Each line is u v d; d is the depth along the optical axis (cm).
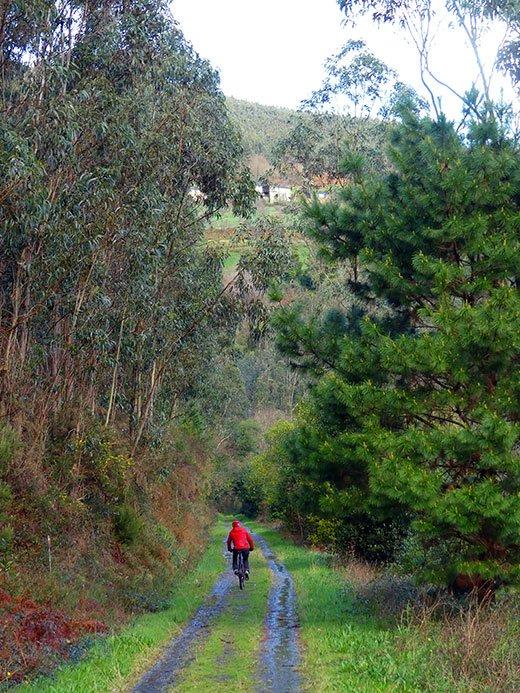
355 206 1474
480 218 1289
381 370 1376
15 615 1157
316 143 3416
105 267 1902
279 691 910
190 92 2255
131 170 1898
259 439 7631
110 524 2050
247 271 2392
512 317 1175
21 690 893
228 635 1338
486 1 1908
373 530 2419
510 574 1187
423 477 1160
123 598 1631
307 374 1507
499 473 1234
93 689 902
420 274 1366
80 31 1838
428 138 1390
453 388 1325
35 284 1694
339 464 1403
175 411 4050
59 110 1520
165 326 2459
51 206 1450
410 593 1474
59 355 1972
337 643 1141
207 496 5631
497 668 883
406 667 931
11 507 1571
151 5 1942
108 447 2150
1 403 1686
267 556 3469
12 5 1470
